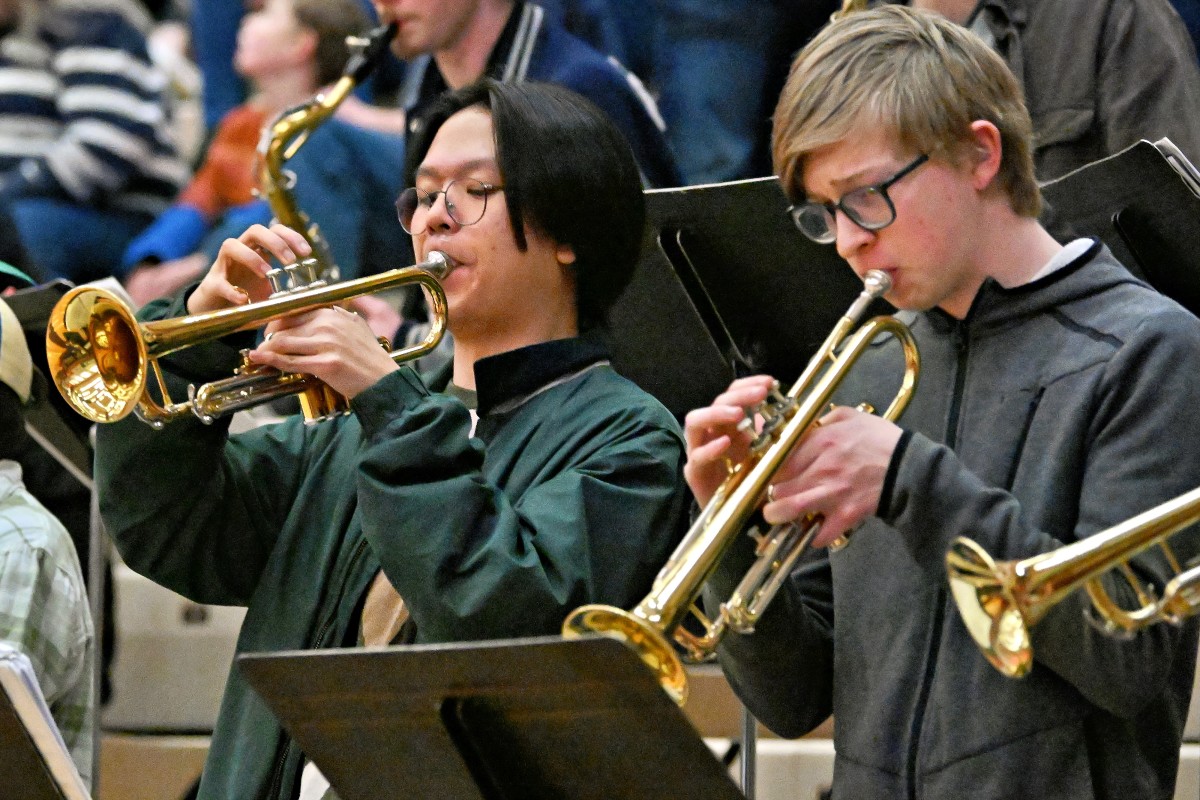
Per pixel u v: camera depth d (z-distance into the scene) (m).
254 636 8.52
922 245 7.19
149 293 16.22
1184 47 11.51
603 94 12.66
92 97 17.83
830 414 6.92
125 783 13.21
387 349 8.28
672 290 9.44
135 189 17.95
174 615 13.61
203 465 8.61
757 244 9.14
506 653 6.10
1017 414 7.15
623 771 6.38
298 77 16.38
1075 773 6.87
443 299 8.39
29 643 9.43
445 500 7.61
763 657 7.52
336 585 8.38
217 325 7.79
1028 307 7.28
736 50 13.40
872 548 7.47
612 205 8.74
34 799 7.24
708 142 13.40
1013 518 6.60
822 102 7.29
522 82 8.87
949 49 7.32
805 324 9.34
